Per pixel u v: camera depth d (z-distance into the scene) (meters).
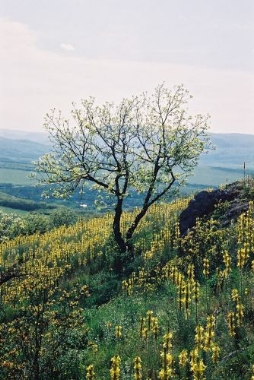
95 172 24.22
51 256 26.11
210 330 8.68
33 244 33.88
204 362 8.79
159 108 24.69
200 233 17.58
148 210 30.16
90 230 31.72
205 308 11.52
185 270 15.47
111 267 22.52
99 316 15.46
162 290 15.41
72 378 10.98
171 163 24.16
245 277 12.05
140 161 24.09
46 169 23.95
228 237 15.74
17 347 11.08
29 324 11.37
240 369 8.48
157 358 9.77
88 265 24.12
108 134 23.86
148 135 24.30
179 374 9.14
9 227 26.78
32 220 44.19
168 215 26.67
